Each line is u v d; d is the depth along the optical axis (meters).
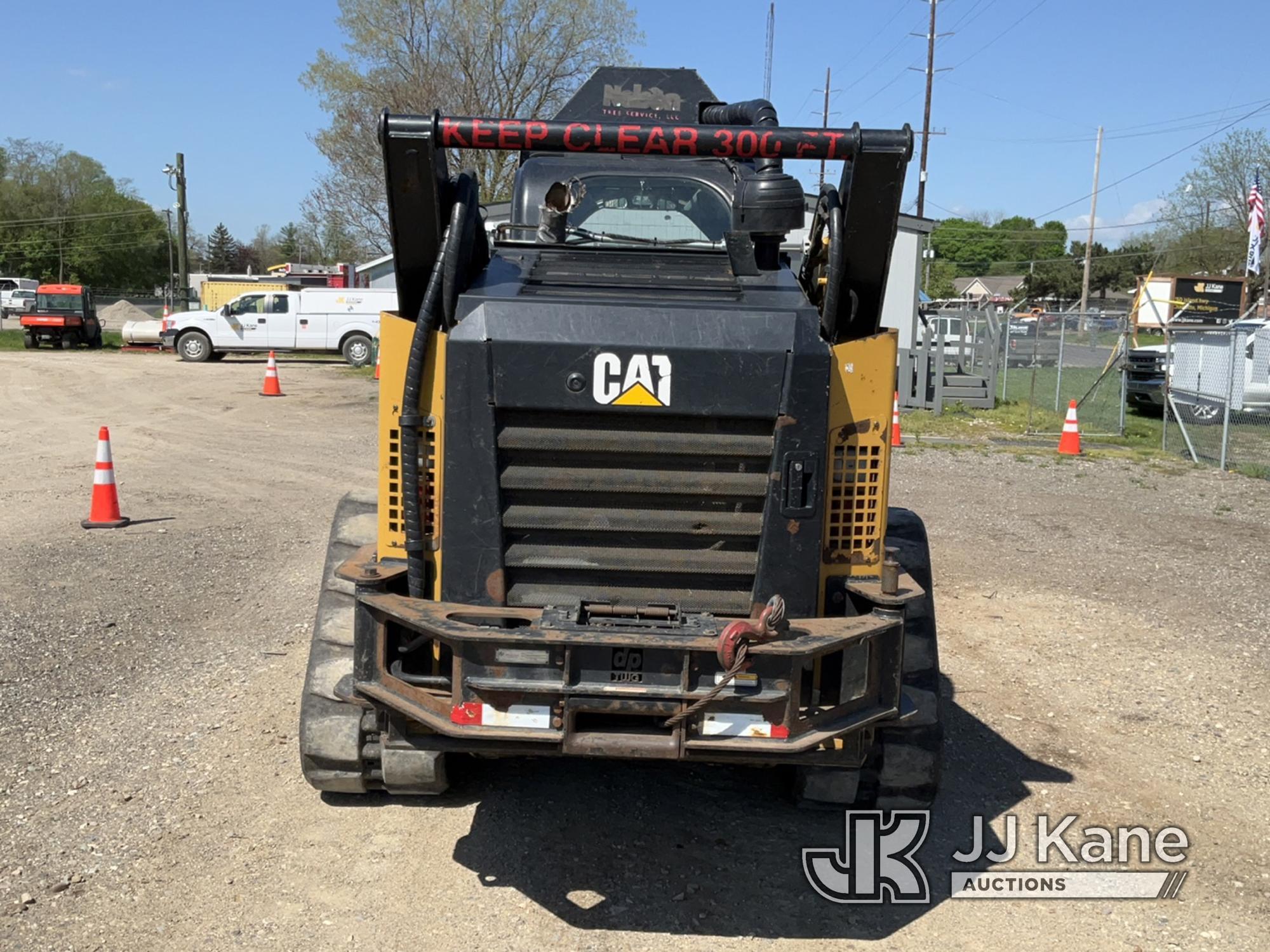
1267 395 16.83
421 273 3.66
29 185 81.50
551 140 3.45
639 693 3.18
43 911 3.43
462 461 3.45
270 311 28.33
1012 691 5.79
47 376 23.80
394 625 3.51
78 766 4.45
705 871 3.85
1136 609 7.37
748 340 3.38
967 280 95.44
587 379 3.37
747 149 3.44
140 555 7.92
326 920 3.46
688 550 3.54
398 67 34.12
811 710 3.36
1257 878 3.92
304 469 12.02
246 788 4.32
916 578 4.20
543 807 4.28
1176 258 62.91
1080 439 15.66
